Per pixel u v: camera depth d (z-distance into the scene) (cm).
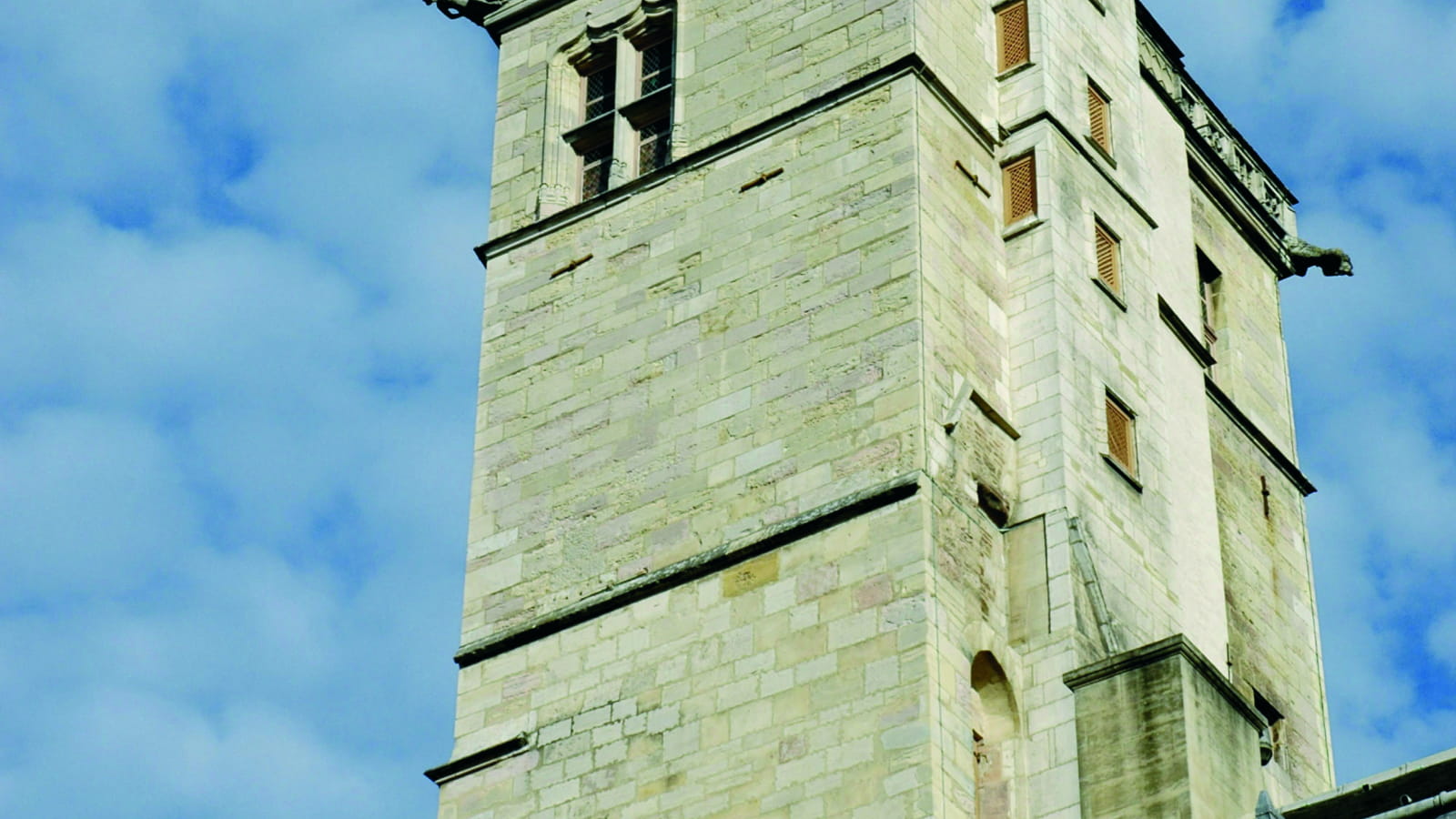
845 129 6500
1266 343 7744
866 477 5947
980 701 5772
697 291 6494
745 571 5978
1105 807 5519
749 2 6894
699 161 6694
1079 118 6806
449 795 6122
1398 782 5159
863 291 6212
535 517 6419
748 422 6203
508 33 7400
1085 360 6372
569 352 6631
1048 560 5959
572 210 6856
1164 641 5606
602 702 6019
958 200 6419
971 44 6744
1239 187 7856
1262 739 6394
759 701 5791
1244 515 7194
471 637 6334
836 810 5553
